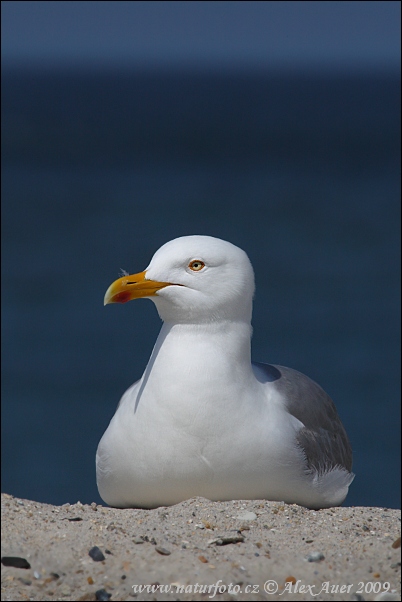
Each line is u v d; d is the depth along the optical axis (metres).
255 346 20.73
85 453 15.55
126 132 83.75
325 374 19.09
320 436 6.75
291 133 86.31
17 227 34.88
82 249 30.70
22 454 15.39
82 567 4.94
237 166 58.34
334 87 187.75
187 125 93.69
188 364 6.11
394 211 39.53
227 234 33.62
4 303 24.08
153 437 6.11
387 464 15.11
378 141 78.62
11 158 61.19
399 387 18.36
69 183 48.84
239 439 6.10
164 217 37.16
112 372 19.03
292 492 6.40
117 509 5.96
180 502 6.21
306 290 25.70
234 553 5.16
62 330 21.80
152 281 6.18
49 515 5.68
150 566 4.97
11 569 4.90
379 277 27.25
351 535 5.52
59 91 155.12
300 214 38.34
